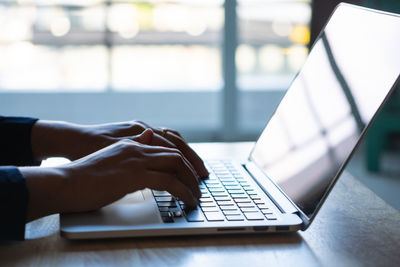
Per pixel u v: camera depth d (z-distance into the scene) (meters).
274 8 3.38
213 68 3.50
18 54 3.30
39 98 3.33
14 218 0.64
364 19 0.81
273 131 0.95
